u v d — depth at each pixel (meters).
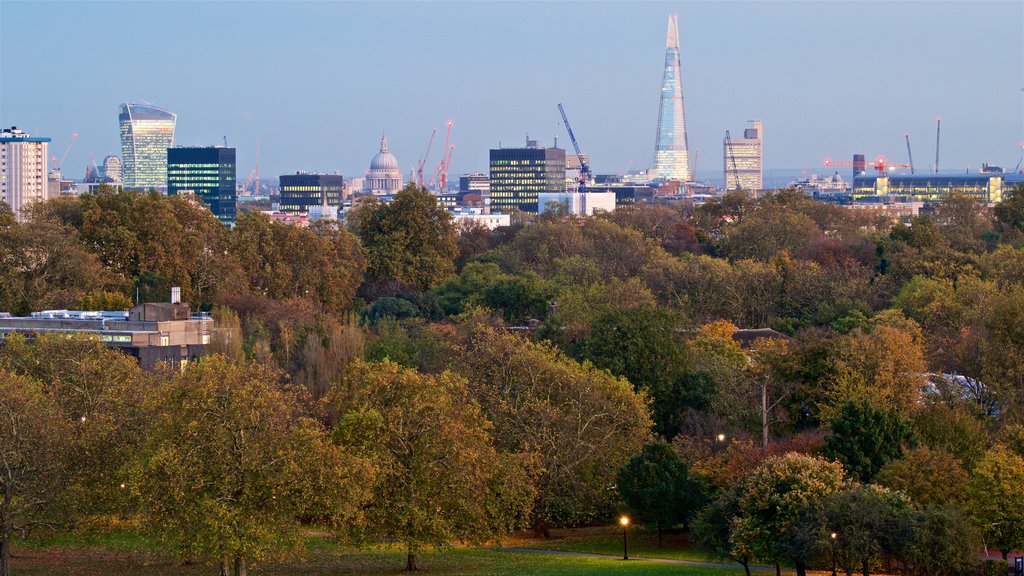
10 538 187.25
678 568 194.62
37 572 187.25
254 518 175.25
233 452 177.75
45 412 191.12
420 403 197.88
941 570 178.88
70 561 197.12
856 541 172.62
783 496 181.50
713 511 191.62
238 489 176.88
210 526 171.62
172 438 177.62
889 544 174.88
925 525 174.00
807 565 191.50
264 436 178.50
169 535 174.62
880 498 177.50
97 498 192.00
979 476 198.00
